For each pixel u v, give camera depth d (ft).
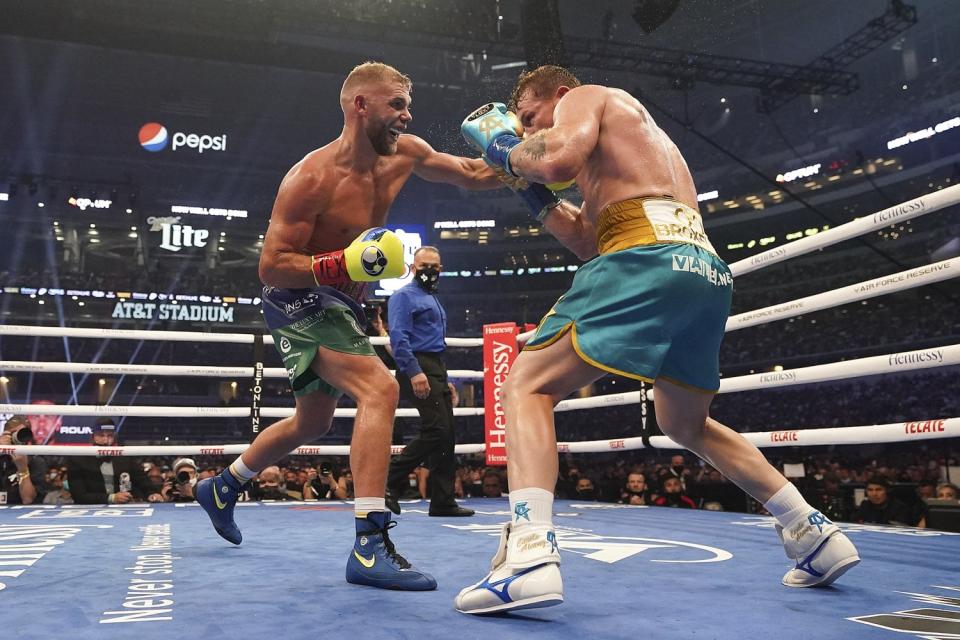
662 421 6.82
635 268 5.78
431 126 86.28
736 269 13.97
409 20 68.59
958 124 78.79
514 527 5.41
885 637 4.53
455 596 5.98
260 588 6.26
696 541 9.55
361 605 5.55
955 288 75.87
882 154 87.20
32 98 83.46
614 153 6.19
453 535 10.50
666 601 5.71
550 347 5.96
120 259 93.91
